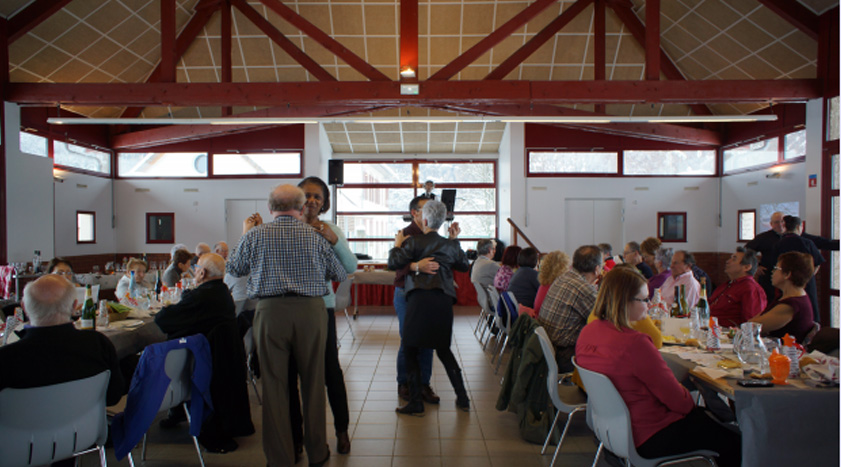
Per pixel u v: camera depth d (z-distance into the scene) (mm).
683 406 2193
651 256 5609
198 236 11312
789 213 9086
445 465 2957
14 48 7645
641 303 2307
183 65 9672
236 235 11383
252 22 8531
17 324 3215
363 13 8742
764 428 2033
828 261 7031
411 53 7129
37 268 7613
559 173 11172
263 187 11250
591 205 11281
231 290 4191
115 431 2494
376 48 9375
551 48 9523
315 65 8289
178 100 7234
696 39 8695
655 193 11195
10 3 7035
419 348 3721
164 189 11336
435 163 12086
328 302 3029
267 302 2652
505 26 7301
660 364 2188
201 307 3027
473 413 3779
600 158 11227
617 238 11289
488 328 6770
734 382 2246
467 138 11680
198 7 8492
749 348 2543
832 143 6883
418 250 3623
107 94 7258
